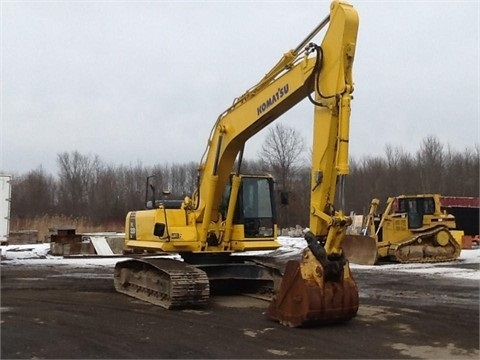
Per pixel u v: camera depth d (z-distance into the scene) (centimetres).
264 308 1082
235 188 1186
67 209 6097
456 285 1511
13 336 843
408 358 721
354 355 732
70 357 723
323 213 854
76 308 1094
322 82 882
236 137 1108
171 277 1052
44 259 2322
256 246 1222
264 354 735
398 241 2247
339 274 862
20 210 5944
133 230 1332
